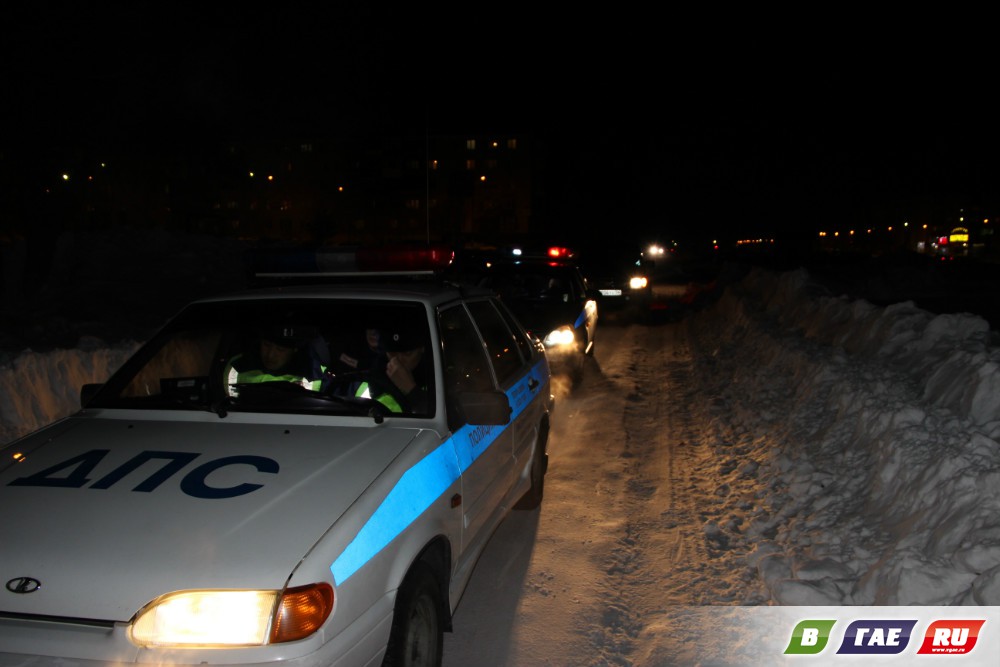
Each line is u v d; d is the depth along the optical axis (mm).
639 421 7727
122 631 2141
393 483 2676
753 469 5766
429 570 2854
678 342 13469
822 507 4578
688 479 5848
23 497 2592
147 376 3586
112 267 14266
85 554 2301
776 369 8430
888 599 3338
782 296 12250
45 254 12555
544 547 4578
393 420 3166
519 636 3574
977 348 5512
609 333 14703
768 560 4039
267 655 2119
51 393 6047
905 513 3977
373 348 3574
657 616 3752
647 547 4586
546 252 17062
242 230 62469
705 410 7898
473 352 4039
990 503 3430
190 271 14742
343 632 2258
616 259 17906
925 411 4832
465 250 18578
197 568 2225
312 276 4191
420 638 2781
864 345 7680
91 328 9969
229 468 2723
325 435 3010
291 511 2455
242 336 3715
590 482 5809
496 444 3883
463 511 3236
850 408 5672
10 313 10742
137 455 2852
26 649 2162
